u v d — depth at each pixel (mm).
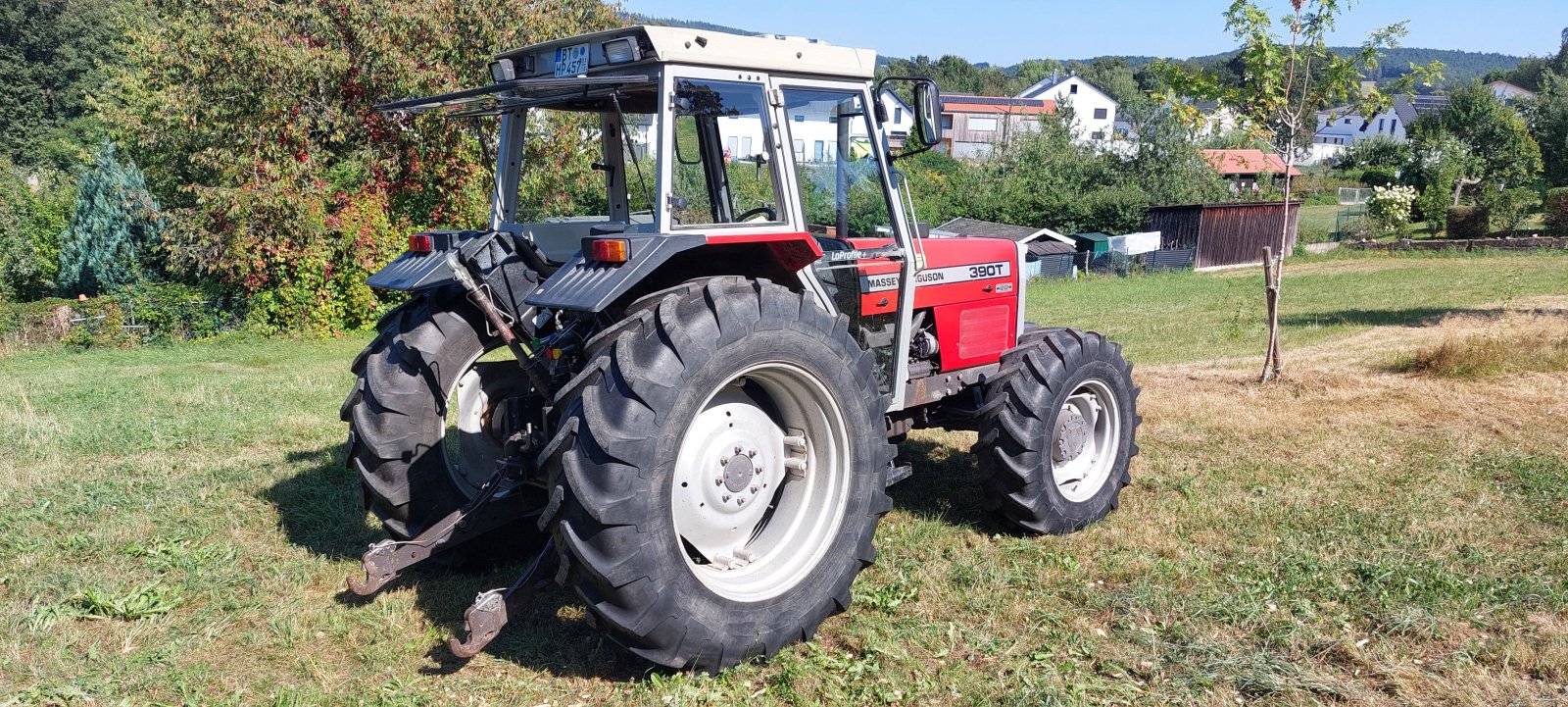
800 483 3740
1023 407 4578
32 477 5789
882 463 3752
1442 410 7070
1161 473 5734
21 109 41438
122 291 15750
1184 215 32125
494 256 3781
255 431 7051
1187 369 9484
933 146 4008
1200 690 3223
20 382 10148
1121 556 4402
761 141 3674
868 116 4070
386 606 3879
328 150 17422
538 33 17078
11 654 3482
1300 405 7434
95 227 19875
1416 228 39344
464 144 17047
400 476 3943
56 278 21375
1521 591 3854
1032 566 4332
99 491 5438
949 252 4742
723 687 3275
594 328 3576
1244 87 8633
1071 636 3613
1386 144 56812
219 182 17375
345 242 16250
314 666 3432
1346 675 3322
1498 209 35062
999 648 3539
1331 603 3834
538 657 3510
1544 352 8672
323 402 8398
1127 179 36875
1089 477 4992
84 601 3912
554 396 3561
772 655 3467
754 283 3426
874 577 4203
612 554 3051
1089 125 75750
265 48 16000
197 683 3322
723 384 3273
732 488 3520
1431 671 3309
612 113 4113
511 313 3809
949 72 94875
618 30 3416
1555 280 18750
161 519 4988
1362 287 19953
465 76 17078
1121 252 30438
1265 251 8453
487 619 3248
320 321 16250
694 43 3385
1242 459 5984
